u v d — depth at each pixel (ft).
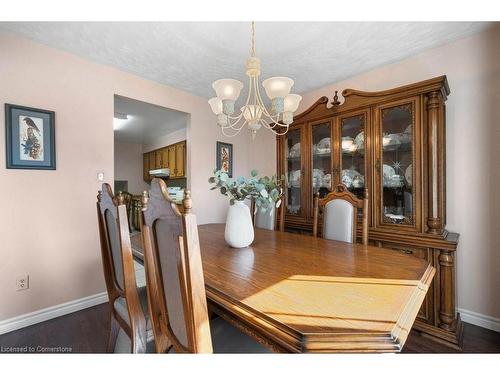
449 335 5.44
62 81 6.72
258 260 4.05
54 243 6.59
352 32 5.90
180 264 2.29
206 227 7.20
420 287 3.06
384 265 3.79
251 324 2.42
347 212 5.89
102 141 7.46
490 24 5.67
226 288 2.96
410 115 6.18
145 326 3.73
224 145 11.12
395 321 2.25
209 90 9.62
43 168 6.38
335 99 7.64
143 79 8.46
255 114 5.26
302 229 8.31
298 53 6.84
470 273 6.23
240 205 4.91
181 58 7.11
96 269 7.31
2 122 5.84
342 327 2.15
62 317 6.58
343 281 3.17
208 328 2.32
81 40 6.23
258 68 4.78
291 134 9.00
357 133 7.22
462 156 6.30
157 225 2.74
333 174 7.64
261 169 11.65
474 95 6.12
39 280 6.36
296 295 2.77
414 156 6.07
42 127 6.36
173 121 13.11
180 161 14.58
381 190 6.67
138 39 6.17
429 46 6.57
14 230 6.02
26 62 6.15
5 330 5.84
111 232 4.17
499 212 5.85
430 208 5.82
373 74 7.91
